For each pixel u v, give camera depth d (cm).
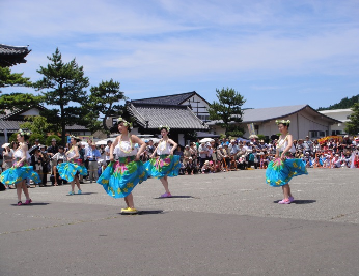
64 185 1802
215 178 1806
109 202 1029
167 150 1083
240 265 463
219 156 2417
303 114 4725
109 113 3603
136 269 461
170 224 699
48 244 587
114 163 826
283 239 570
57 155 1822
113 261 494
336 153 2517
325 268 445
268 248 527
